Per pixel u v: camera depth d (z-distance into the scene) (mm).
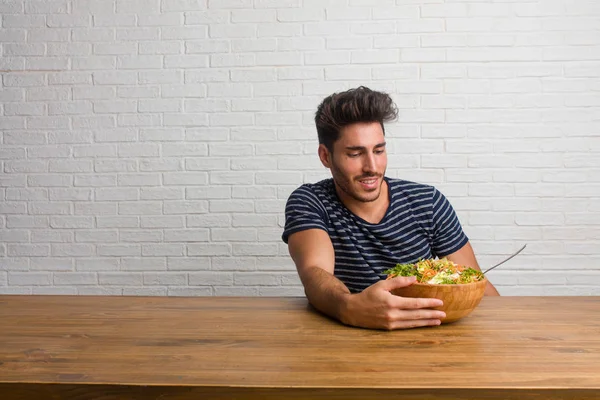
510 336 1072
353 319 1145
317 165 2738
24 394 839
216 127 2758
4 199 2822
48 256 2824
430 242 1703
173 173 2777
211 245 2775
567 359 930
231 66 2748
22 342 1043
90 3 2777
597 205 2660
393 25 2689
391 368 885
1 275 2834
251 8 2730
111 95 2785
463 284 1122
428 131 2691
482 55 2668
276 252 2762
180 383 826
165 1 2758
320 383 820
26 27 2799
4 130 2814
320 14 2711
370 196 1516
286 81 2730
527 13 2652
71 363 921
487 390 799
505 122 2672
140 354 966
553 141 2662
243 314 1269
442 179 2693
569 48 2645
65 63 2793
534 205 2678
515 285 2691
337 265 1628
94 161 2801
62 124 2803
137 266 2801
